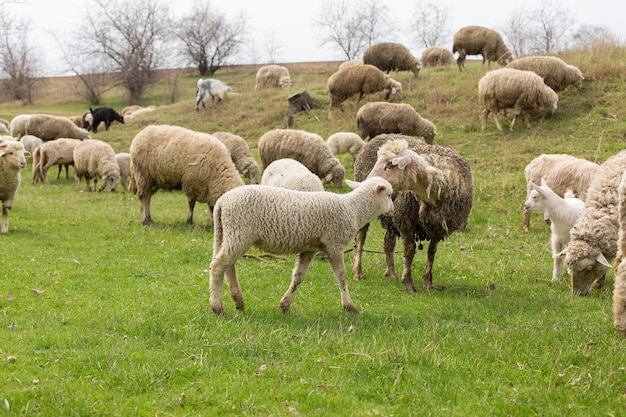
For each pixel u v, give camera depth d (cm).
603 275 870
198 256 995
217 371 516
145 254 997
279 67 3222
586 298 818
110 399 461
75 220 1294
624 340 619
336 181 1683
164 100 5053
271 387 488
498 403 470
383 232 1269
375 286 859
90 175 1905
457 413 454
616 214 807
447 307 752
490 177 1602
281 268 926
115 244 1063
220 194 1221
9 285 770
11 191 1115
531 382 513
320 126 2300
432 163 807
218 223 671
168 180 1246
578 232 821
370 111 1895
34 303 707
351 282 877
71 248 1023
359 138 1877
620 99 2003
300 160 1656
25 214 1334
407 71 2914
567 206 919
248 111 2650
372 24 5606
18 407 440
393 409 459
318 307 735
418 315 713
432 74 2714
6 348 548
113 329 617
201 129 2553
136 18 5216
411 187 782
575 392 489
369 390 490
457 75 2589
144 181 1255
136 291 775
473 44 2567
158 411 445
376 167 783
